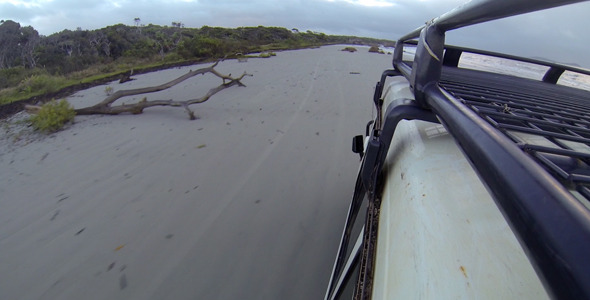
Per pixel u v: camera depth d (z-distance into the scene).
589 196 0.34
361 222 1.98
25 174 4.12
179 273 2.34
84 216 3.08
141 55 22.66
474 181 0.68
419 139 0.99
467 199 0.63
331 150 4.64
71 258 2.53
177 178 3.78
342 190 3.50
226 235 2.74
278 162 4.22
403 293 0.53
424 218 0.64
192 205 3.21
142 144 4.92
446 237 0.56
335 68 14.32
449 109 0.64
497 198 0.36
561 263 0.23
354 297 0.81
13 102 8.90
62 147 4.99
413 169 0.84
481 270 0.48
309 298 2.11
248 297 2.13
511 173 0.35
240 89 9.09
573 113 0.88
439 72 0.84
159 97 8.38
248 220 2.95
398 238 0.67
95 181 3.79
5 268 2.46
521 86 1.42
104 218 3.03
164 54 23.28
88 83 11.30
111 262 2.47
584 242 0.22
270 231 2.79
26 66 31.94
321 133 5.37
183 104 6.45
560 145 0.58
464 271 0.49
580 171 0.57
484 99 0.84
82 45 36.06
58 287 2.26
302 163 4.19
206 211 3.10
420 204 0.68
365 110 6.88
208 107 7.12
